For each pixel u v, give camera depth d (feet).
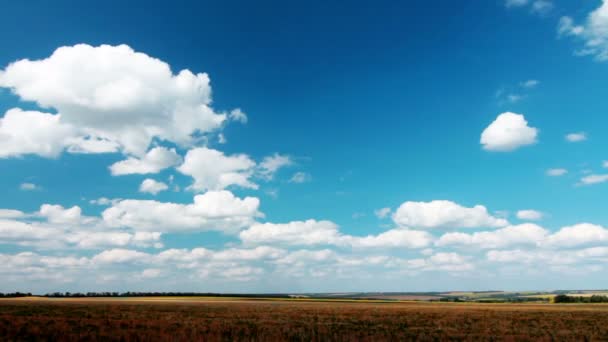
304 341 99.50
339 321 159.43
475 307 318.04
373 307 303.89
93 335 97.25
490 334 121.08
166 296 646.33
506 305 378.12
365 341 101.14
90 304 286.25
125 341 91.40
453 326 144.97
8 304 264.31
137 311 203.72
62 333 100.37
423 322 161.27
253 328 123.54
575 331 130.72
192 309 233.96
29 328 108.58
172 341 90.99
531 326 146.92
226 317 170.60
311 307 291.38
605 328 140.67
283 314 198.08
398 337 110.32
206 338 95.91
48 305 259.19
